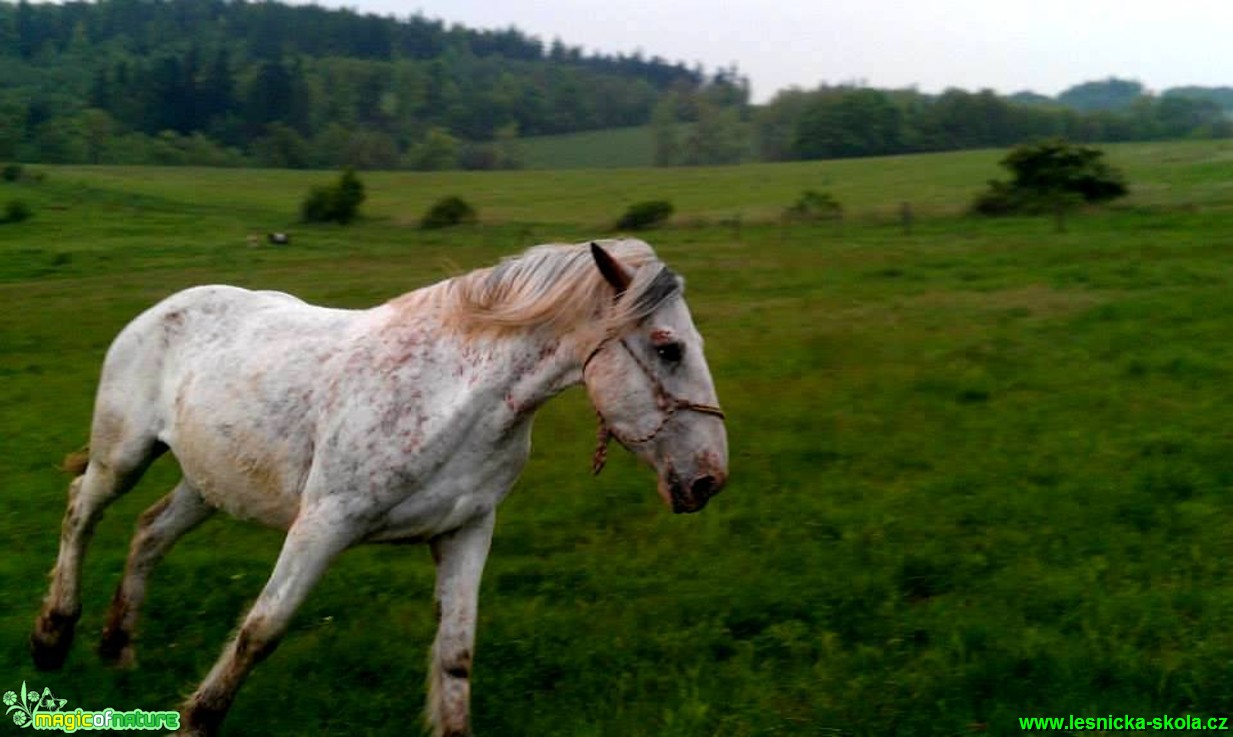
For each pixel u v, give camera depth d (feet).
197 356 17.93
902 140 332.19
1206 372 39.24
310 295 76.13
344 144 354.95
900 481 29.53
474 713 17.98
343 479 15.80
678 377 15.44
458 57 629.51
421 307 16.67
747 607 21.22
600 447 16.10
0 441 38.68
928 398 38.22
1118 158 210.59
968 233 101.04
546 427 36.86
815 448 32.71
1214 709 16.69
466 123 453.99
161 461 34.71
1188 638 18.54
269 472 16.84
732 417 36.88
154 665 20.06
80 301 79.97
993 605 20.68
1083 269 66.69
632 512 28.12
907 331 50.60
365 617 22.00
